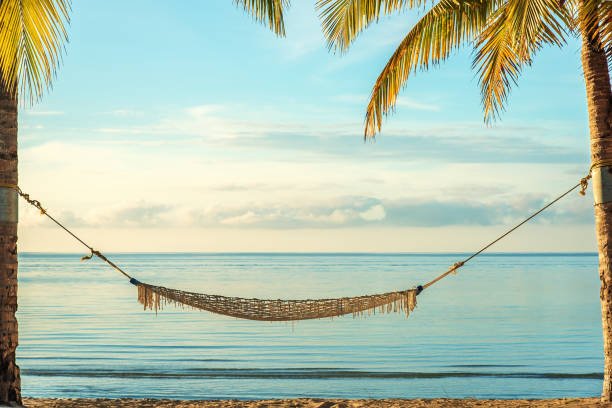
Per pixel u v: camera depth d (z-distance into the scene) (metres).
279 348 21.45
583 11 7.09
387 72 8.91
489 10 8.47
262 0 7.51
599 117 7.82
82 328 26.61
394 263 181.12
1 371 7.19
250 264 170.38
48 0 6.99
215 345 22.02
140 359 18.70
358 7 8.42
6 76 7.09
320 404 9.59
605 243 7.86
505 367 17.66
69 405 9.06
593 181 7.91
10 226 7.30
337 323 29.25
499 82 8.95
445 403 9.52
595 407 7.86
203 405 9.46
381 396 13.78
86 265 144.75
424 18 8.59
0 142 7.27
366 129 9.26
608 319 7.95
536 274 90.75
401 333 25.56
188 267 136.00
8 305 7.26
